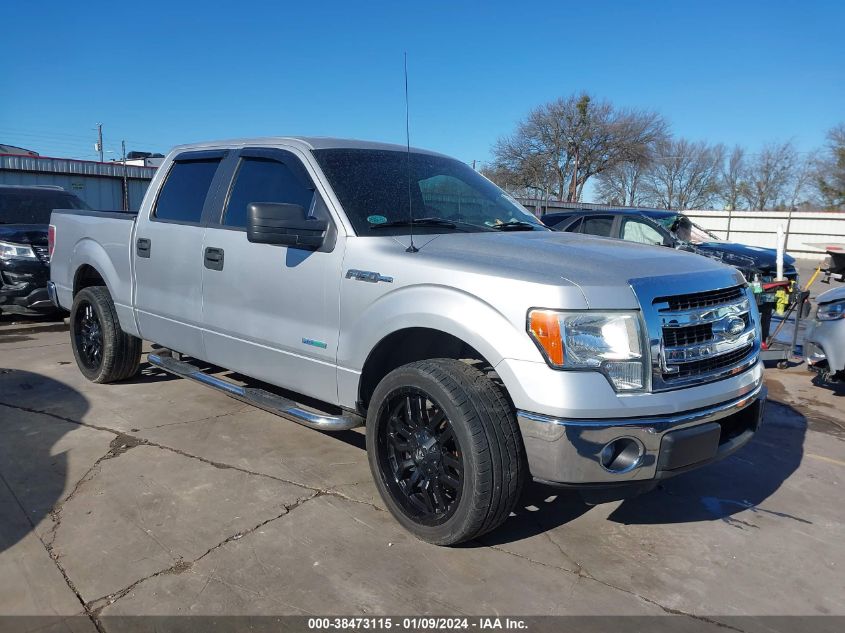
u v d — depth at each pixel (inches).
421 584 113.0
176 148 194.9
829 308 224.4
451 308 117.1
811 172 1989.4
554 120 1802.4
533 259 121.5
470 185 173.3
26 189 394.0
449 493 124.5
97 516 132.3
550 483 110.0
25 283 326.0
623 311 109.3
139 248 193.0
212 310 168.6
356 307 133.4
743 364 126.8
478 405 114.0
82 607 104.4
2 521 129.7
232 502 139.7
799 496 154.0
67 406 198.5
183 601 106.3
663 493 153.6
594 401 106.1
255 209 134.6
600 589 114.0
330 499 142.4
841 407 227.1
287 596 108.4
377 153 164.6
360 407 137.9
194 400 206.8
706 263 130.6
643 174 2070.6
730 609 109.7
